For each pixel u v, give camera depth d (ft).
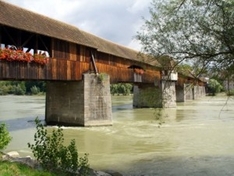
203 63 21.98
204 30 21.25
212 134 53.88
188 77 24.03
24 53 51.34
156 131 58.39
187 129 60.39
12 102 165.68
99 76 66.33
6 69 48.60
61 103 68.18
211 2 20.84
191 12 21.90
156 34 23.32
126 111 102.78
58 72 59.31
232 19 20.25
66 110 67.21
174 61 23.26
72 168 22.62
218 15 20.75
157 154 39.47
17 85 313.94
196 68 22.48
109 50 78.33
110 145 45.70
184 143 46.21
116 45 90.74
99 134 55.47
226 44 20.51
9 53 48.67
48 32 55.47
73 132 57.62
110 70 77.20
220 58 21.30
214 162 35.12
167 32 22.77
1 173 19.60
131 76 87.81
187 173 31.04
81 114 64.69
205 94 215.51
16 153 37.40
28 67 52.65
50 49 58.65
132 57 90.58
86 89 64.59
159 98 26.86
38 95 285.84
